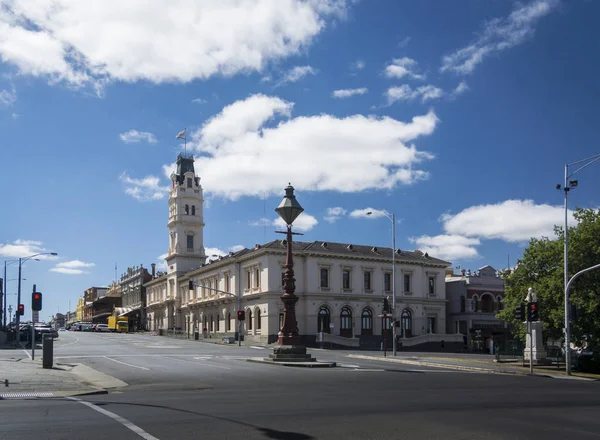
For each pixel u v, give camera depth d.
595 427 12.41
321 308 71.25
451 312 83.19
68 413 13.32
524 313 32.34
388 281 77.38
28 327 56.41
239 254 79.62
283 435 10.88
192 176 110.50
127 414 13.23
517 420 13.23
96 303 176.75
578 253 39.66
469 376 27.67
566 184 32.53
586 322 38.88
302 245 73.50
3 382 20.84
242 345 64.75
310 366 31.44
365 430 11.55
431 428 11.91
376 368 31.89
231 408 14.47
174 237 109.75
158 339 81.81
